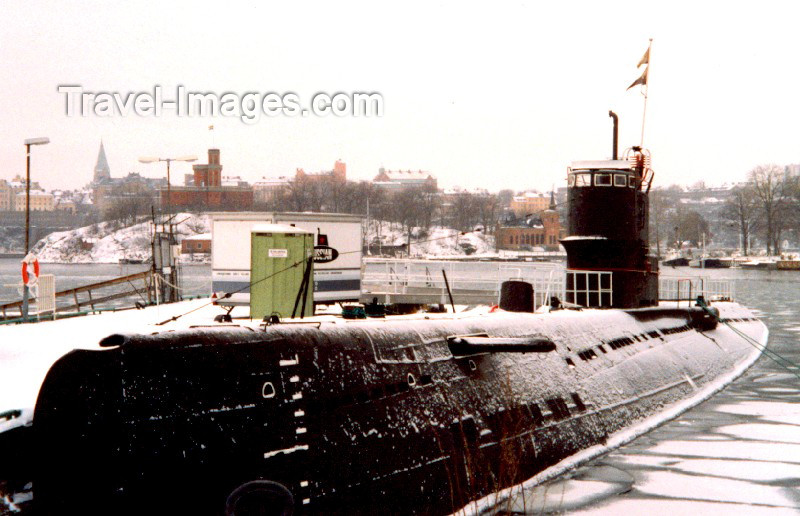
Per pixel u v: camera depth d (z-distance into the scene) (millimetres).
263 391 10602
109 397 9211
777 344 36719
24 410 9508
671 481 15523
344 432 11422
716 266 149125
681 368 24047
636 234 24609
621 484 15195
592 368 19047
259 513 10055
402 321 13906
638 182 24984
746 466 16594
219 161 160750
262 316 14578
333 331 12133
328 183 164750
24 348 14422
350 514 11227
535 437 15289
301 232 14906
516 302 19734
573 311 21812
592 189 23984
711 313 30109
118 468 9156
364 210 158875
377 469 11727
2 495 9336
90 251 148750
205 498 9750
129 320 20094
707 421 20375
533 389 16125
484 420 14148
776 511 14148
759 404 22609
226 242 20109
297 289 14898
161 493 9414
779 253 170250
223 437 10008
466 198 182625
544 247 151375
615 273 24281
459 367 14289
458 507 12977
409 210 157875
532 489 14500
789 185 171750
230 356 10414
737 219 188625
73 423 9062
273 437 10508
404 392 12766
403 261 22984
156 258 31062
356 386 11914
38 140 32031
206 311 23109
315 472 10875
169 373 9742
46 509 9117
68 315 23406
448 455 12992
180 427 9656
